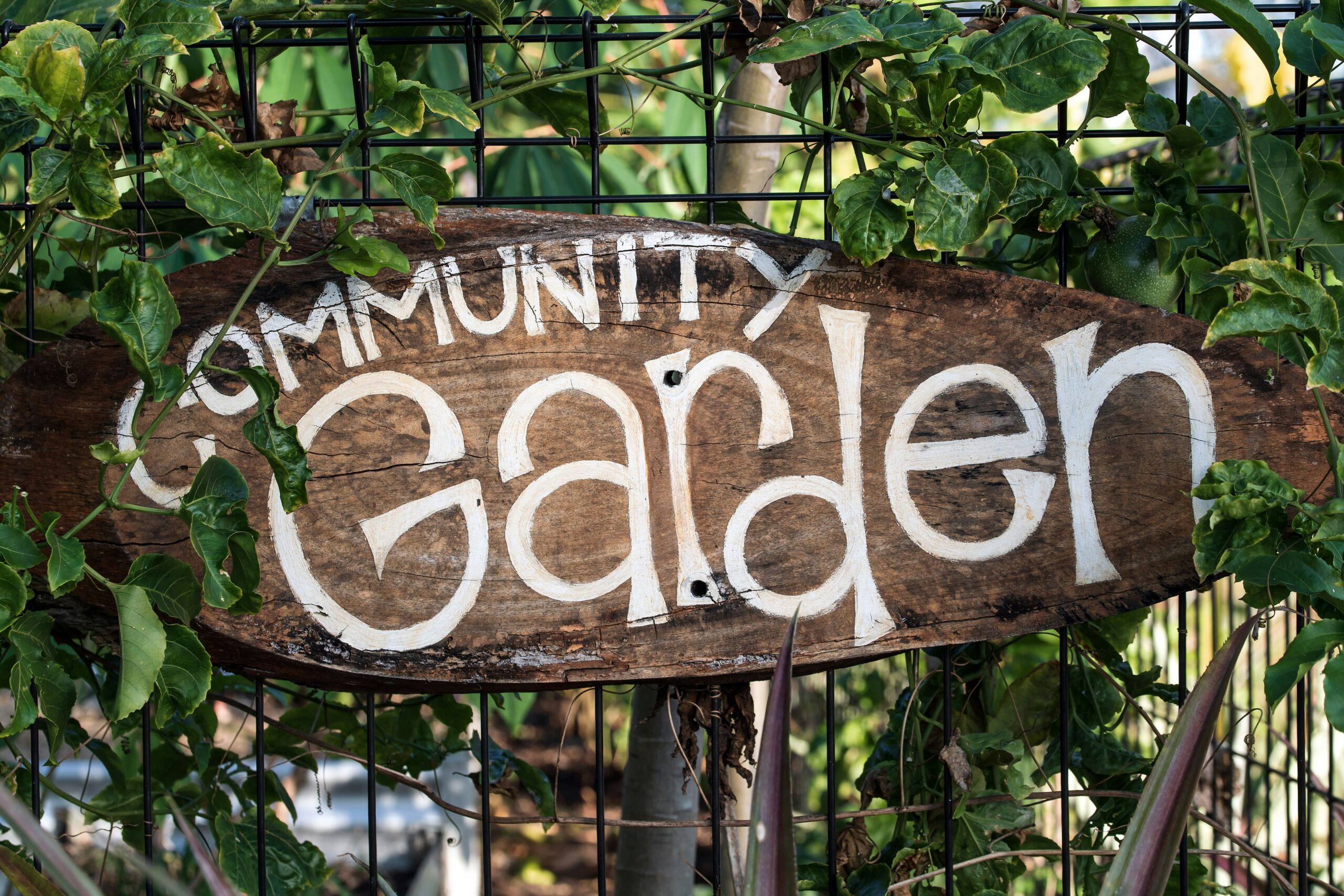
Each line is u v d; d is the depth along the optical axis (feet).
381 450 4.34
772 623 4.48
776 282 4.51
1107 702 5.81
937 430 4.55
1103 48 4.31
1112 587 4.56
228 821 5.48
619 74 4.58
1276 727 10.30
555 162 9.46
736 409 4.50
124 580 3.89
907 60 4.37
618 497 4.45
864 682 12.37
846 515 4.53
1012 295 4.55
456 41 4.70
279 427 3.91
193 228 5.52
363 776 12.75
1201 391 4.55
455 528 4.37
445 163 11.21
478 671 4.36
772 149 6.40
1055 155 4.64
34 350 4.87
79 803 5.55
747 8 4.44
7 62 3.75
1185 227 4.58
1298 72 4.91
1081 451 4.56
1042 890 9.63
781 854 3.62
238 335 4.26
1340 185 4.42
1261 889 9.00
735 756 4.81
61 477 4.13
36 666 3.90
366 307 4.35
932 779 5.64
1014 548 4.55
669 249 4.47
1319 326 3.96
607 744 19.88
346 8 4.78
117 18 4.31
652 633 4.44
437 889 10.97
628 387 4.46
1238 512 4.21
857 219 4.28
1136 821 3.83
